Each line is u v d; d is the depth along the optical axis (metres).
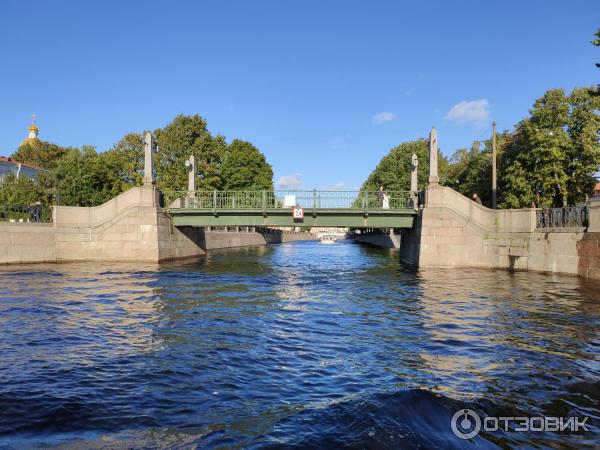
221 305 14.60
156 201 31.34
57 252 30.05
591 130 28.52
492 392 6.74
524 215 26.00
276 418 5.71
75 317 12.27
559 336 10.41
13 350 8.90
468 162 46.16
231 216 32.25
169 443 5.04
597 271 20.62
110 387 6.88
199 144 50.66
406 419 5.46
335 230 148.00
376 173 66.75
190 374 7.55
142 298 15.70
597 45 21.67
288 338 10.20
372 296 16.92
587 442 5.19
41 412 5.86
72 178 45.16
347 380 7.27
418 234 29.41
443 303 15.17
